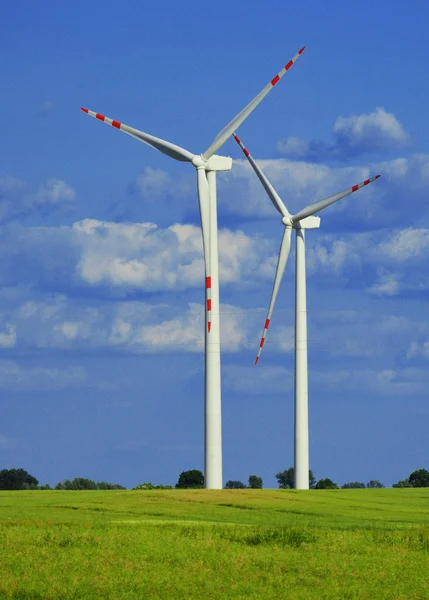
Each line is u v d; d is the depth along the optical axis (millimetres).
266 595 38969
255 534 51875
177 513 68500
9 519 59250
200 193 94312
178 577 41531
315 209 105500
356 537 52969
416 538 52656
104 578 40812
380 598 38969
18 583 39688
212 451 94312
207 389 94688
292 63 90000
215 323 94750
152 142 92625
